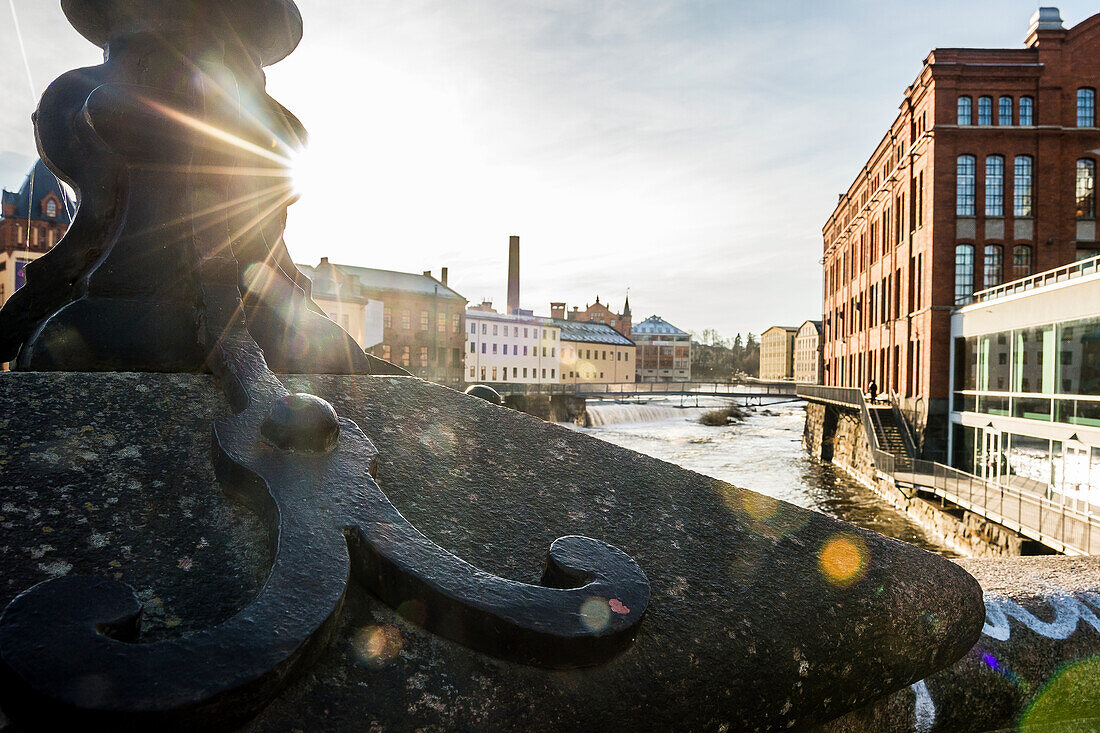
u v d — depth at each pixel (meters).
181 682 0.77
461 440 1.64
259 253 2.06
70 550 1.06
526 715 0.97
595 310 130.38
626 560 1.18
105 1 1.96
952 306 27.64
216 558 1.10
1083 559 2.44
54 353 1.68
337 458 1.24
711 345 191.00
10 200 50.25
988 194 27.95
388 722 0.90
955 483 20.59
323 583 0.94
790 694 1.21
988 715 1.69
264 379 1.51
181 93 1.90
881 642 1.33
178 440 1.38
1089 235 27.33
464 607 0.98
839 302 52.38
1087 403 16.64
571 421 62.41
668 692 1.08
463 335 69.94
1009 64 27.80
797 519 1.64
